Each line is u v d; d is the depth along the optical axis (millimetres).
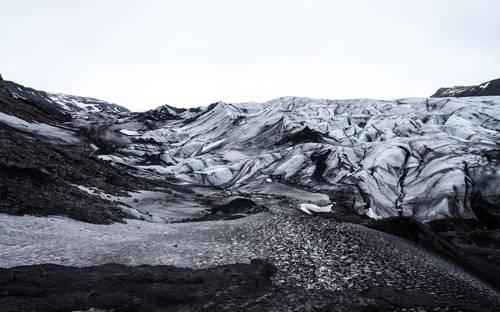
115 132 88500
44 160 29703
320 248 16250
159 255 14742
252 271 12906
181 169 70188
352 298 11203
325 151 66500
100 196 27141
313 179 58562
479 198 42688
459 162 50156
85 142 60688
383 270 13953
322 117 92562
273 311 9961
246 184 60188
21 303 9094
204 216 30547
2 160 22438
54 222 17891
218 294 10805
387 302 11055
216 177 64812
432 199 44594
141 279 11508
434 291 12359
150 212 28703
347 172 57656
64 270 11750
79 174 31531
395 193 50094
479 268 17938
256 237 18250
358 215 39750
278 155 70500
